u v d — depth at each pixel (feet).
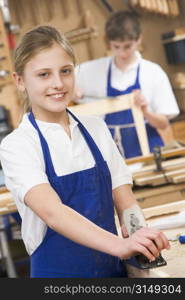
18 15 21.47
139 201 9.78
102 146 6.72
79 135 6.58
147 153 13.83
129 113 14.19
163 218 7.54
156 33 22.76
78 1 21.80
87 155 6.52
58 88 6.14
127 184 6.77
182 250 6.23
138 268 5.78
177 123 21.11
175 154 11.03
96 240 5.59
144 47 22.61
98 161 6.53
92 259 6.29
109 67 15.06
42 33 6.22
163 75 14.85
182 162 10.70
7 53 20.49
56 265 6.33
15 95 20.72
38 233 6.31
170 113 14.84
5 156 6.29
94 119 6.84
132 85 14.85
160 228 7.04
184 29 21.38
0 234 13.79
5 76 20.56
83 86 15.24
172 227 7.04
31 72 6.20
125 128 14.21
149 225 7.14
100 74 15.10
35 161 6.24
